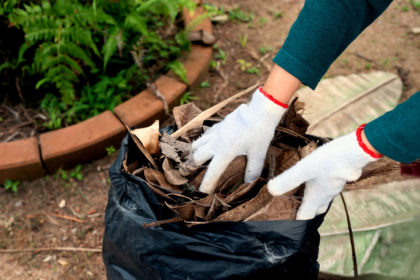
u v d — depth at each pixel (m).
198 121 1.12
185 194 1.02
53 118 2.05
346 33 0.88
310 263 1.14
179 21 2.52
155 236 0.98
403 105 0.80
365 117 2.15
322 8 0.84
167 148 1.08
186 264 1.00
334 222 1.69
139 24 1.88
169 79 2.15
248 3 2.94
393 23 2.80
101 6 1.94
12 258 1.72
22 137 2.07
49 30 1.81
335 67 2.46
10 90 2.20
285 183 0.94
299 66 0.88
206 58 2.27
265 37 2.70
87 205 1.90
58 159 1.91
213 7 2.75
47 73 2.02
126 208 1.02
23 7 2.03
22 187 1.94
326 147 0.91
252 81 2.40
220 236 0.96
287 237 0.94
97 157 2.02
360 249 1.60
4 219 1.84
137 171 1.06
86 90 2.18
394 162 0.93
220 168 1.04
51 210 1.88
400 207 1.72
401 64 2.51
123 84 2.07
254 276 1.00
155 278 1.06
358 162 0.86
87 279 1.68
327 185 0.92
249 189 1.02
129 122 1.96
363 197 1.79
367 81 2.34
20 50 1.89
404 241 1.55
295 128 1.11
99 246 1.78
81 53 1.88
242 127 0.99
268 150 1.16
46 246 1.77
